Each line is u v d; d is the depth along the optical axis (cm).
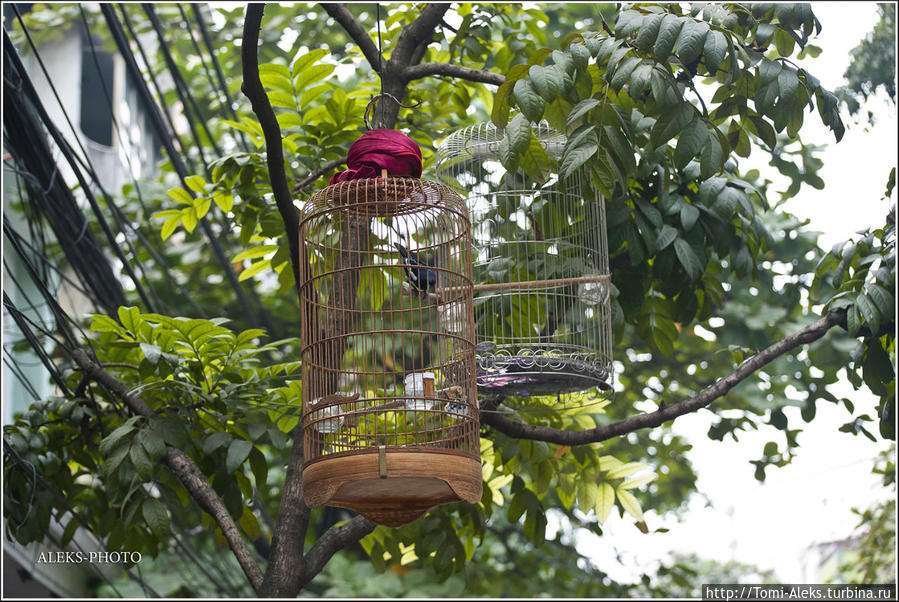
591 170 637
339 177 642
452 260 672
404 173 636
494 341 756
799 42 714
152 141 2245
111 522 832
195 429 792
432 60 1053
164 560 1555
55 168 865
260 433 757
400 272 627
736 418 986
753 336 1258
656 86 609
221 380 794
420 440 726
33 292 1427
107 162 1827
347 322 695
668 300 895
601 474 872
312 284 636
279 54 1475
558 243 787
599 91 663
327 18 1463
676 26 618
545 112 657
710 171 636
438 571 850
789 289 1256
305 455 590
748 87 702
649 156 661
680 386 1560
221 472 784
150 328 770
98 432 862
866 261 787
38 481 824
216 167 856
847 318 747
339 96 874
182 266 1648
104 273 972
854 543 1367
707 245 859
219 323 772
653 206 810
